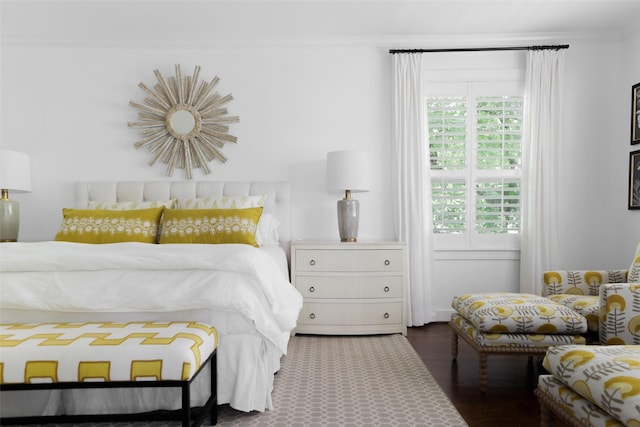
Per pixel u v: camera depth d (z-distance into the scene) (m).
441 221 4.00
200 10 3.41
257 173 4.04
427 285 3.86
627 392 1.19
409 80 3.89
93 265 1.93
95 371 1.53
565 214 3.94
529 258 3.81
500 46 3.92
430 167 4.03
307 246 3.44
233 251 2.10
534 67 3.83
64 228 3.25
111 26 3.69
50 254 1.97
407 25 3.68
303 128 4.02
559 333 2.29
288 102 4.02
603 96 3.92
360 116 4.00
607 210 3.93
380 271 3.44
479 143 4.00
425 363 2.81
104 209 3.54
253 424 1.92
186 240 3.13
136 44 3.93
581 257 3.94
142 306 1.90
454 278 4.02
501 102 3.98
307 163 4.02
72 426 1.95
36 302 1.87
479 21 3.61
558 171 3.80
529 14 3.49
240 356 1.97
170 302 1.90
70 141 4.00
